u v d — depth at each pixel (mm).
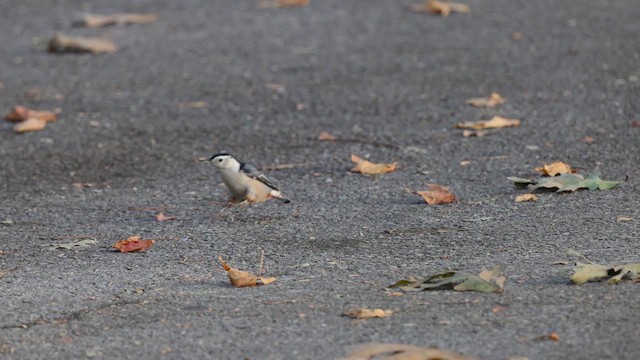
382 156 13930
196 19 23969
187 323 8086
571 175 12047
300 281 9172
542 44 20109
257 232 10906
